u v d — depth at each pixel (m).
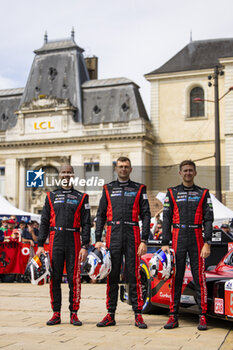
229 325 7.81
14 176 54.91
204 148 52.12
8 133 55.38
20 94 59.56
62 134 53.47
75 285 7.76
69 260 7.75
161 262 7.37
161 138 53.47
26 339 6.67
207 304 7.53
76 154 52.94
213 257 8.73
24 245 16.80
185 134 52.81
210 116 52.06
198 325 7.48
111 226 7.66
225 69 50.97
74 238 7.75
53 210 7.78
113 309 7.69
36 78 57.50
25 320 8.20
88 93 55.44
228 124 50.47
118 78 55.38
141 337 6.86
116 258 7.60
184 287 7.97
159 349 6.19
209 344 6.48
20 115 55.16
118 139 51.62
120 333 7.11
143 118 51.16
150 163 53.22
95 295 12.05
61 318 8.40
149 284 8.83
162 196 18.20
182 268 7.54
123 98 54.12
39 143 54.16
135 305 7.66
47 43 58.88
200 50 54.28
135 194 7.67
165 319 8.45
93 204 50.94
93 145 52.47
